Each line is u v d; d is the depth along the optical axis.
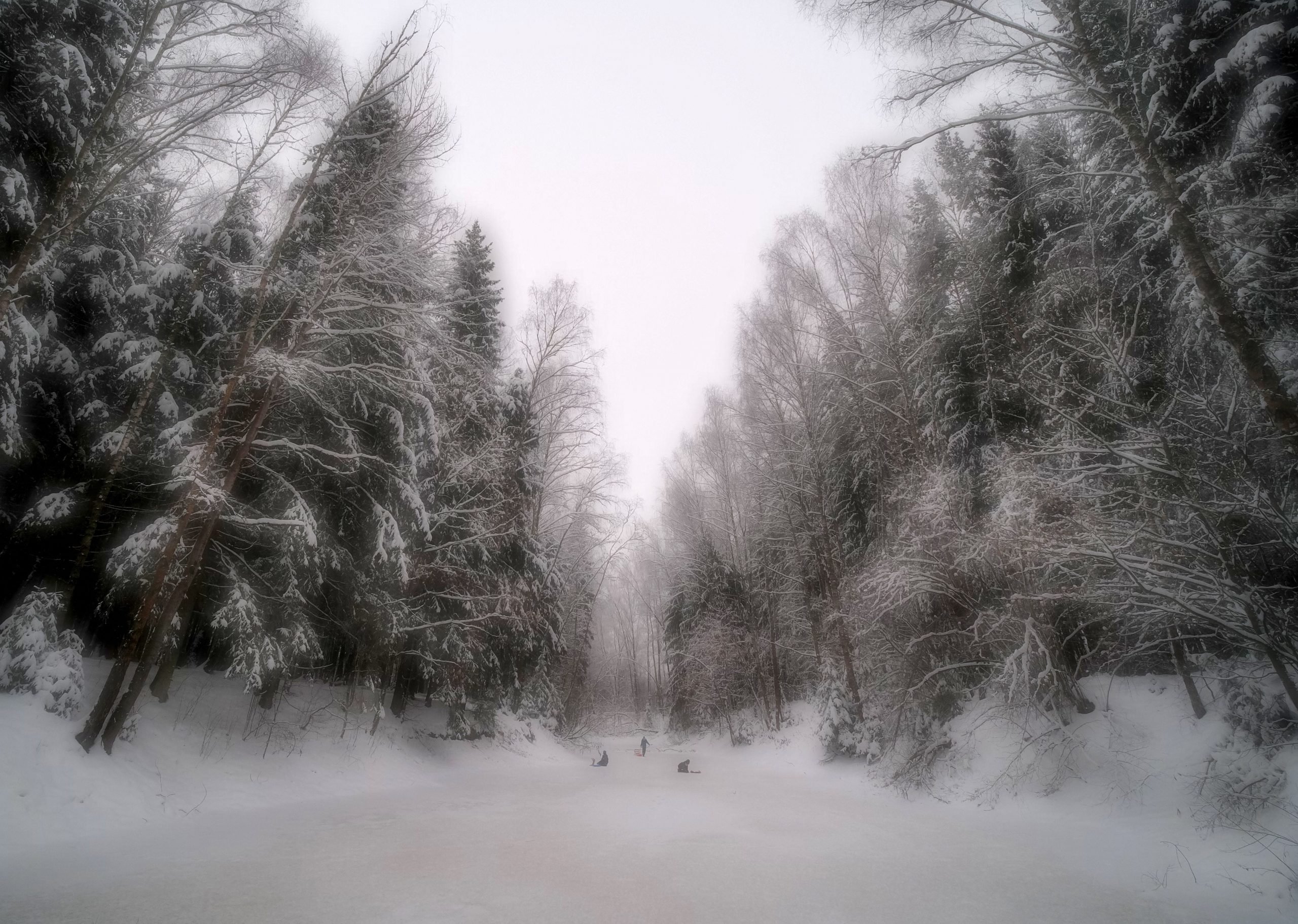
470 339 17.69
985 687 14.09
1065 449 9.19
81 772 8.09
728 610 27.42
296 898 5.53
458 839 8.40
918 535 13.78
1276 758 8.34
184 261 11.49
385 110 12.31
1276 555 8.06
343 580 13.73
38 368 10.41
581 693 30.86
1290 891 6.12
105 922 4.70
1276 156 8.38
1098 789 10.55
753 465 23.09
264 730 12.34
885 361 16.53
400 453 14.16
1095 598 8.86
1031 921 5.57
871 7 8.27
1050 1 8.30
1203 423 8.44
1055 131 14.45
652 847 8.42
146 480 11.59
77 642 9.16
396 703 17.30
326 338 11.75
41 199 10.18
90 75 10.43
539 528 26.23
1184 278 9.30
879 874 7.19
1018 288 14.62
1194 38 9.67
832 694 18.41
